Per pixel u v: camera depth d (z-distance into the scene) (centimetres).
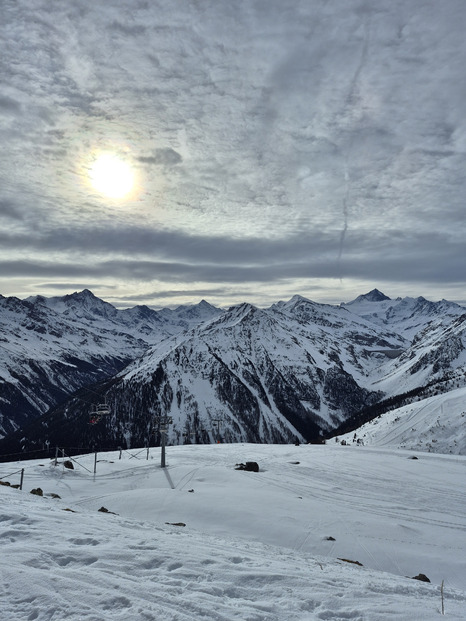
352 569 1675
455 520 3675
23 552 1070
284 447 9038
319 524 3250
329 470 5797
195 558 1248
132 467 5600
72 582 898
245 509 3491
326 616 922
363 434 11112
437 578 2436
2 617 725
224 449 8506
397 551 2780
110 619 749
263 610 913
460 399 10131
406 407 11650
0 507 1669
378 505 4084
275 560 1512
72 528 1456
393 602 1060
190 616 814
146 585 954
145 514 3356
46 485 4384
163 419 5900
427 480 5206
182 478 4916
